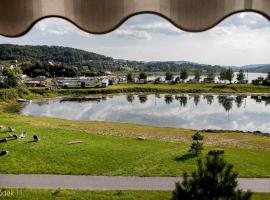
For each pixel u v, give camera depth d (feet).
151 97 263.49
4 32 8.96
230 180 16.52
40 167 51.34
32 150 63.05
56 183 43.37
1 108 184.96
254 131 108.78
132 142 74.49
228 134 94.22
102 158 57.93
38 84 295.07
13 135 74.59
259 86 320.70
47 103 218.79
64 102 225.56
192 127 126.52
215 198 16.15
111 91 289.74
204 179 16.55
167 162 55.57
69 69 406.21
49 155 59.47
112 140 76.48
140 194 39.06
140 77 369.71
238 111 176.86
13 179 44.78
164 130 99.04
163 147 68.59
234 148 71.10
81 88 295.28
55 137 77.46
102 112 172.55
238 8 8.28
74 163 54.24
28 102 219.41
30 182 43.57
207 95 274.57
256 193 39.65
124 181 44.62
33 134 80.33
